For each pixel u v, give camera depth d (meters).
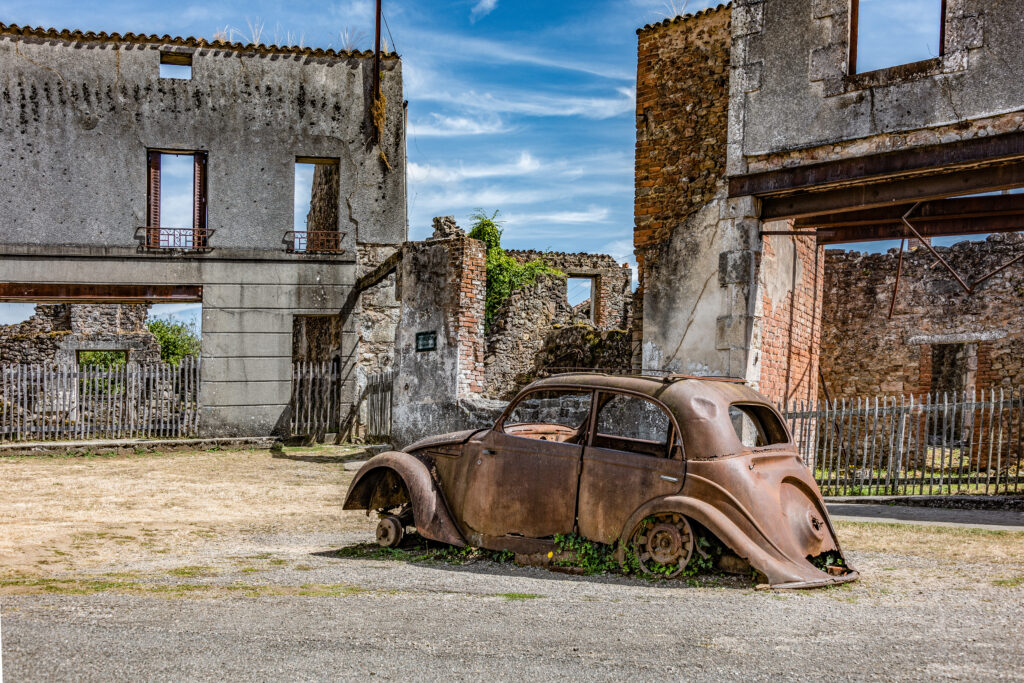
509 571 5.86
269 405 18.97
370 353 19.53
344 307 19.45
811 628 4.11
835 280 19.58
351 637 3.94
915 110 9.55
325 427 19.06
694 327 11.53
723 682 3.28
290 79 19.52
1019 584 5.36
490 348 24.56
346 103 19.86
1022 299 17.34
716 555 5.40
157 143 18.70
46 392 17.78
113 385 21.34
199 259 18.73
